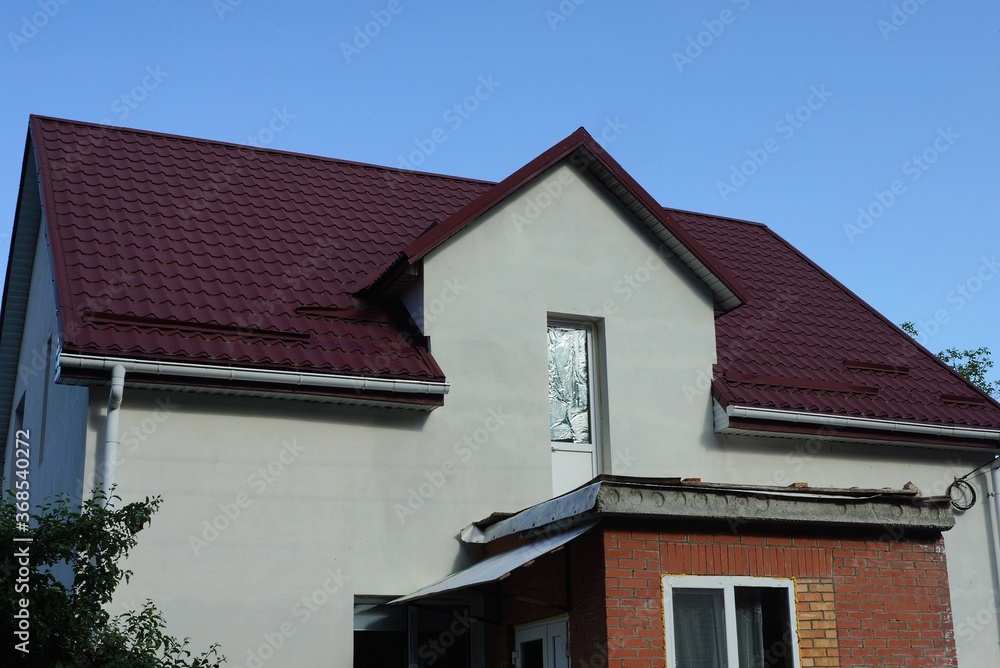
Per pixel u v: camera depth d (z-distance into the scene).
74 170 16.36
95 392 12.80
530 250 15.59
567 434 15.45
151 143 18.08
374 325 14.89
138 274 14.19
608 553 11.15
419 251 14.58
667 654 11.08
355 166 19.61
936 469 17.38
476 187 20.16
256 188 17.66
